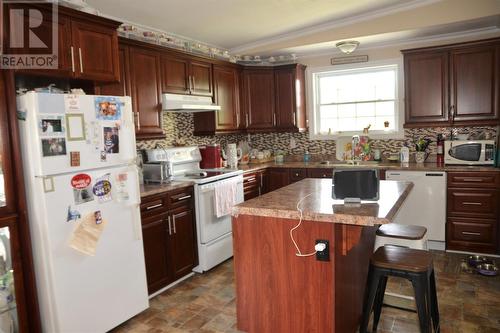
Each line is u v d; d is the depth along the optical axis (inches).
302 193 95.6
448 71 157.6
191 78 156.1
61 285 85.7
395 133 182.9
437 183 150.5
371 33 157.6
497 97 150.0
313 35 170.4
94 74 106.3
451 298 110.4
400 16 151.6
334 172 81.5
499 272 128.2
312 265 78.5
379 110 191.0
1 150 81.9
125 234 101.2
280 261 82.2
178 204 130.3
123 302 101.2
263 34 170.4
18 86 101.0
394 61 180.1
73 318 88.5
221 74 174.2
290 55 195.2
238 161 191.8
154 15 132.9
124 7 123.3
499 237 143.6
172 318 106.4
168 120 162.1
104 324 95.9
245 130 191.6
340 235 76.7
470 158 150.9
